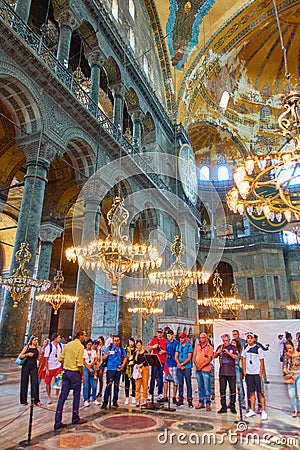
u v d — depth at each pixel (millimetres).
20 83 8250
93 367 5391
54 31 14117
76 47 14734
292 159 7848
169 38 21375
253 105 28172
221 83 26000
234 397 4859
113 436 3527
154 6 20359
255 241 25250
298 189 24250
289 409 5078
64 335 19938
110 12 14562
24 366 4945
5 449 3090
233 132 26797
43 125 8797
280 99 27938
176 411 4848
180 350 5449
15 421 4055
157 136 17859
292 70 27438
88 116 10492
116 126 13172
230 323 8438
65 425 3902
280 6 22375
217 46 23281
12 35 7703
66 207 13812
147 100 16984
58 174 13680
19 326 7258
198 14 21922
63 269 20312
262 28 24266
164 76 21547
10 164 11703
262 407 4512
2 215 15344
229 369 4926
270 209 10281
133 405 5273
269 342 8336
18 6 8727
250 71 27766
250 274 24719
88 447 3158
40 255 12805
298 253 25094
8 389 6043
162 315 15344
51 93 9250
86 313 10422
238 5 22172
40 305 12086
